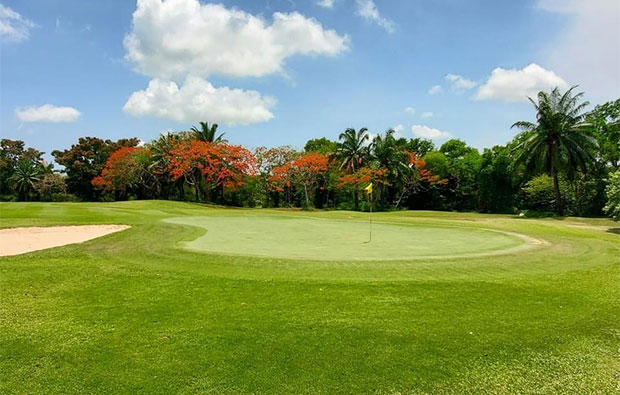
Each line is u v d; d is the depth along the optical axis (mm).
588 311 6430
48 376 4434
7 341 5234
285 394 4105
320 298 6867
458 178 60031
